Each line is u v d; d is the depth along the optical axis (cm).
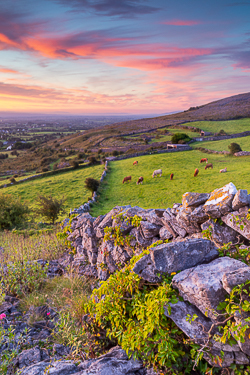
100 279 696
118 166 5600
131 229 601
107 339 429
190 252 355
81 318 489
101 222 708
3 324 486
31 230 1950
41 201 2791
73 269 780
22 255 923
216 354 291
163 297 321
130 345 349
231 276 278
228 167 4138
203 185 3303
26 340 437
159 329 314
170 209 514
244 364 281
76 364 363
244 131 8712
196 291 293
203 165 4594
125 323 385
